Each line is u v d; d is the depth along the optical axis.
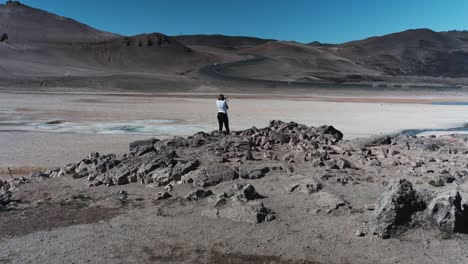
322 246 5.71
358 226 6.12
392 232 5.79
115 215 7.20
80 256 5.77
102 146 18.97
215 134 13.02
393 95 82.19
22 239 6.39
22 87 77.25
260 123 28.94
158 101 52.22
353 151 10.30
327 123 29.50
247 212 6.57
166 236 6.25
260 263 5.41
